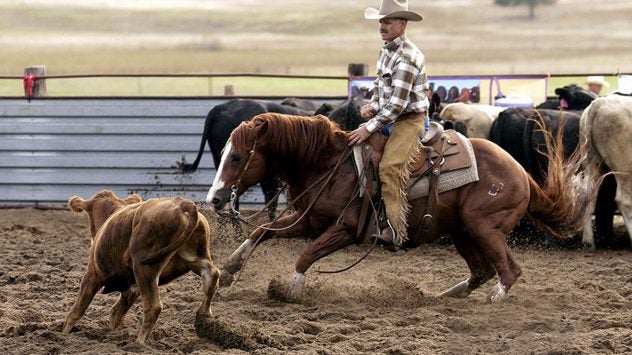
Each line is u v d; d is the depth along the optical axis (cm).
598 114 1466
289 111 1683
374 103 1051
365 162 1042
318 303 1070
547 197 1105
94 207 941
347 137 1059
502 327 969
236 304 1063
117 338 901
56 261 1358
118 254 870
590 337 909
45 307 1042
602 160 1492
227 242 1514
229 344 882
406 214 1048
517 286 1184
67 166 1941
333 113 1552
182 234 827
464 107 1678
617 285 1197
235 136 1031
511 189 1059
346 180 1050
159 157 1920
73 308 909
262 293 1109
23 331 927
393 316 1016
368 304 1085
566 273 1292
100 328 931
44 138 1942
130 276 883
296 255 1407
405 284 1143
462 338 920
